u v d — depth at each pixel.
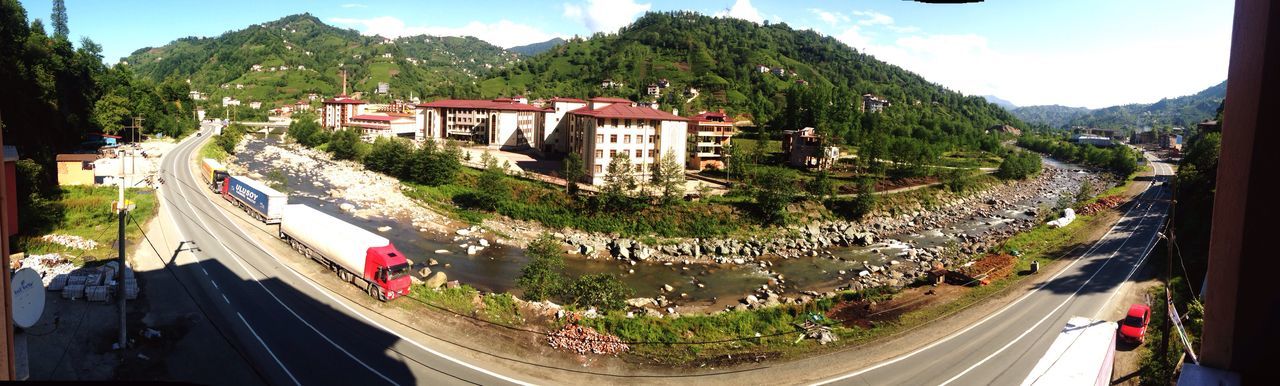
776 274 59.91
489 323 36.84
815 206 84.12
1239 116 5.31
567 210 77.81
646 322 37.53
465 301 40.00
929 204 96.19
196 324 35.06
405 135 171.88
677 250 67.00
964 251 68.31
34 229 49.84
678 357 33.75
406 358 32.03
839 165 114.12
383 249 41.25
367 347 33.12
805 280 58.38
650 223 74.88
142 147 119.19
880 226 81.56
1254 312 5.30
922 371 31.95
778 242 71.56
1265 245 5.18
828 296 49.94
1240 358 5.43
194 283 41.81
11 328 6.78
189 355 31.44
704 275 59.16
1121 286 45.47
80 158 76.75
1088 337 25.83
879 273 60.06
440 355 32.53
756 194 82.31
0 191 6.54
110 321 34.62
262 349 32.44
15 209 23.94
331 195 86.81
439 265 57.44
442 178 92.06
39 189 61.59
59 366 29.27
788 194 79.56
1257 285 5.26
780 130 151.25
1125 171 137.75
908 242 74.44
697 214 76.31
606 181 81.31
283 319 36.44
